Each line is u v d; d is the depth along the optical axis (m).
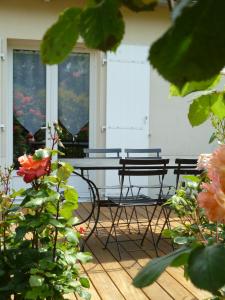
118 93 6.91
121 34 0.45
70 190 1.87
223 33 0.34
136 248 4.16
